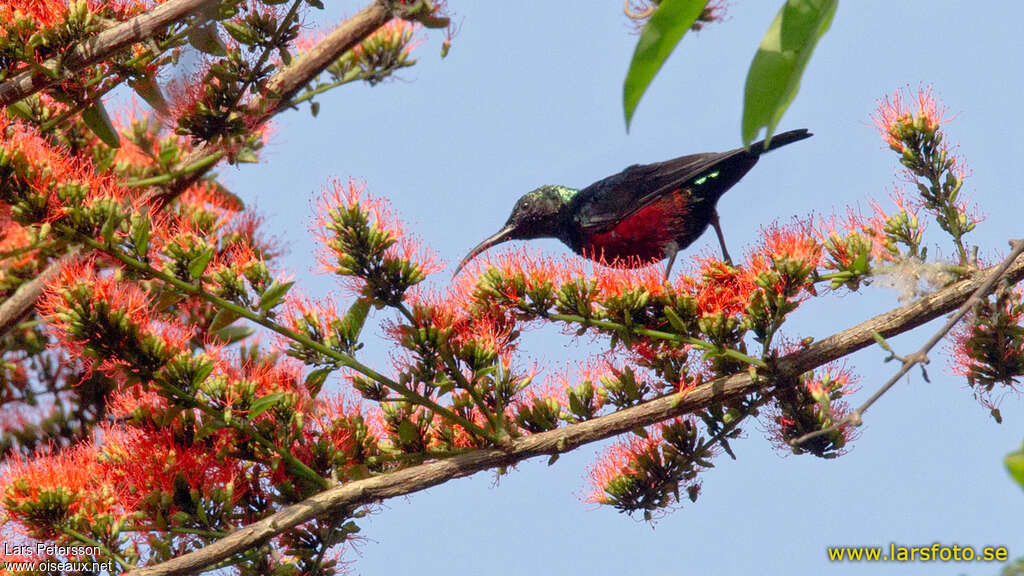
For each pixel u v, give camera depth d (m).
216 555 8.73
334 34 10.32
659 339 9.56
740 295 9.28
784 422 9.80
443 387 9.04
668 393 9.84
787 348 9.41
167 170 10.98
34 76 9.31
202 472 9.42
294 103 10.61
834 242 9.36
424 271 8.99
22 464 9.37
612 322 9.41
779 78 3.63
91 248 8.73
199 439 9.21
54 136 11.72
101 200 8.61
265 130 11.62
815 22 3.63
